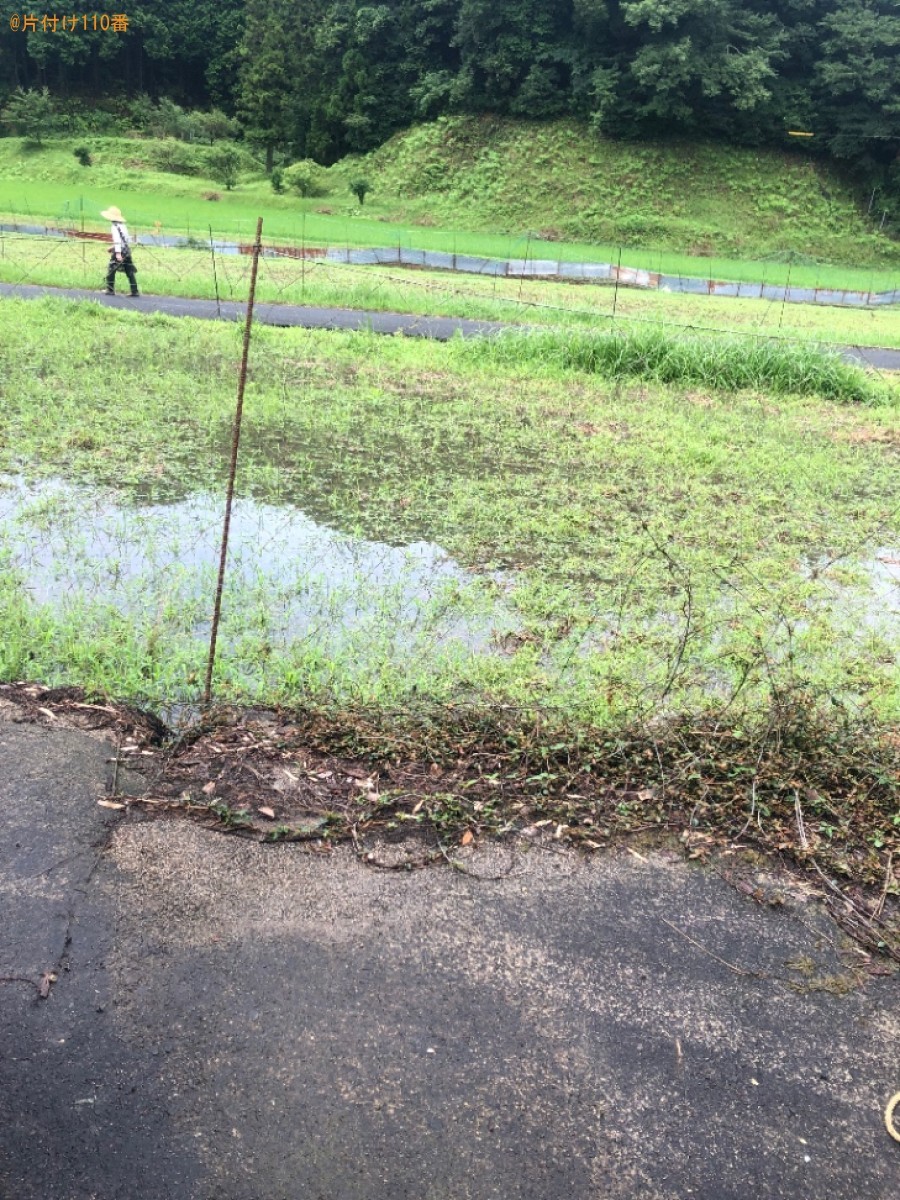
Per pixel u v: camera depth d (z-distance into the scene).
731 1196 2.11
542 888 2.97
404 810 3.25
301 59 48.06
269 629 4.70
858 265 40.12
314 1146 2.13
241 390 3.64
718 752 3.62
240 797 3.25
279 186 42.69
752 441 9.13
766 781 3.46
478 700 4.00
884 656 4.91
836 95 41.66
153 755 3.51
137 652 4.29
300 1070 2.31
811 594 5.62
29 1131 2.12
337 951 2.67
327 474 7.29
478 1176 2.10
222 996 2.49
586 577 5.66
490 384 10.76
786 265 36.94
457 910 2.85
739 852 3.19
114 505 6.27
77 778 3.30
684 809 3.38
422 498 6.91
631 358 11.70
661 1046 2.46
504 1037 2.45
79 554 5.46
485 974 2.63
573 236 39.28
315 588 5.23
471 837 3.14
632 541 6.21
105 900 2.77
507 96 44.22
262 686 4.03
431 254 26.47
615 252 35.34
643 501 7.11
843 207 42.22
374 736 3.59
